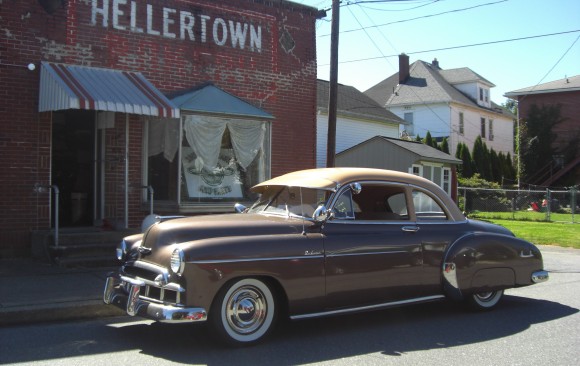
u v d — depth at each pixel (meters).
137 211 10.46
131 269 5.60
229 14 11.72
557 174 33.69
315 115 13.02
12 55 9.18
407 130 38.56
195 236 5.25
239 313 5.21
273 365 4.72
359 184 6.03
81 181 10.20
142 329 5.92
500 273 6.81
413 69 41.94
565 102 35.19
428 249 6.32
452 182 24.89
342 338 5.66
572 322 6.50
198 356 4.95
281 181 6.55
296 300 5.41
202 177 10.53
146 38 10.62
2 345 5.24
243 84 11.91
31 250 9.25
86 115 10.27
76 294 6.83
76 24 9.83
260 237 5.34
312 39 12.98
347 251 5.73
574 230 18.36
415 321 6.47
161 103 9.34
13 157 9.16
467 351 5.25
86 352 5.05
